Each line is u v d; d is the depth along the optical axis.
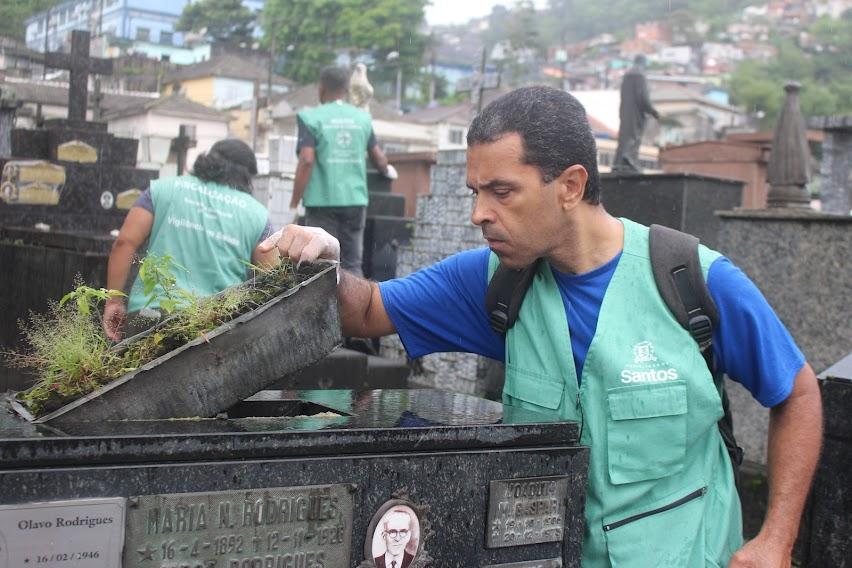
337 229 6.56
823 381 2.62
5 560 1.36
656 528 2.00
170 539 1.48
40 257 5.15
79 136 6.98
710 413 2.04
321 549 1.61
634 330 2.03
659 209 6.32
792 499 2.04
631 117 7.67
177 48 51.81
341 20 49.22
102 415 1.64
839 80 45.12
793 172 6.35
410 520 1.70
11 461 1.38
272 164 10.66
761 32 106.50
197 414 1.73
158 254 3.67
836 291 4.82
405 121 40.91
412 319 2.28
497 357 2.35
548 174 1.91
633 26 115.31
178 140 11.72
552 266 2.11
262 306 1.80
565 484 1.89
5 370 4.80
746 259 5.18
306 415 2.06
